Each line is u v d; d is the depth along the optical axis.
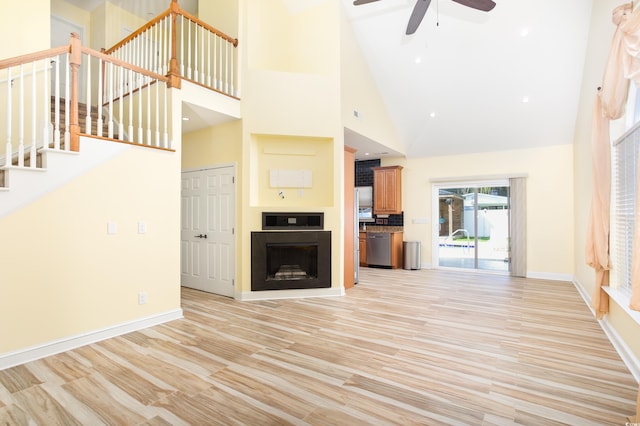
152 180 3.50
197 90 3.99
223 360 2.64
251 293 4.55
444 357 2.71
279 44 5.03
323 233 4.74
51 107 4.18
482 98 5.59
